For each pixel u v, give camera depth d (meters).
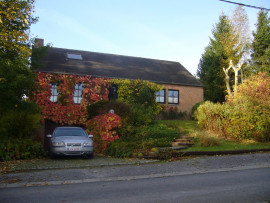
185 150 11.90
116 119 13.34
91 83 18.30
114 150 12.17
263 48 31.66
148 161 10.25
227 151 11.80
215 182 6.66
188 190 5.86
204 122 16.78
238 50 29.28
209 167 8.91
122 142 12.83
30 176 7.54
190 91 22.48
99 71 19.75
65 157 11.70
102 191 5.88
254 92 15.95
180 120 19.98
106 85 18.83
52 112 16.72
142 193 5.65
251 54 32.16
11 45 11.44
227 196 5.30
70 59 20.92
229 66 30.36
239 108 15.95
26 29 13.05
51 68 18.17
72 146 10.90
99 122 13.64
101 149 13.32
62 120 16.94
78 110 17.38
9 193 5.73
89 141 11.33
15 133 11.90
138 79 19.45
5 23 11.52
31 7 12.29
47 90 16.77
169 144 13.05
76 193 5.70
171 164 9.55
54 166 9.16
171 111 21.12
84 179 7.21
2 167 9.05
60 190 6.00
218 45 32.75
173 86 21.78
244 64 31.53
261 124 15.12
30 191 5.91
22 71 12.13
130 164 9.71
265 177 7.20
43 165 9.38
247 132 15.24
